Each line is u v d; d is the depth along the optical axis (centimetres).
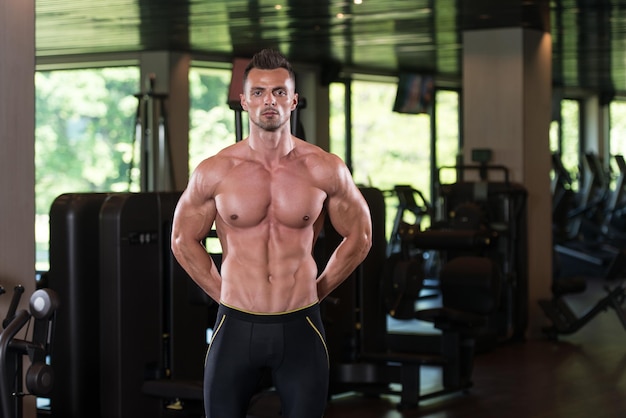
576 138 1834
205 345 599
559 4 848
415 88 1439
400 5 862
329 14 921
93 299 564
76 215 551
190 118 1259
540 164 979
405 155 1499
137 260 554
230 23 980
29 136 475
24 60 471
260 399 642
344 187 338
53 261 554
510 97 958
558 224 1345
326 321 616
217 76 1290
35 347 398
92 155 1262
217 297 344
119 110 1246
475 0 827
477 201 895
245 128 1304
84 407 558
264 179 329
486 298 681
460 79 1555
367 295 673
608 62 1391
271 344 331
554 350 875
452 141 1571
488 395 685
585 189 1730
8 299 462
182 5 865
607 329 1001
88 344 560
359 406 652
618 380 736
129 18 938
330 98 1395
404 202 1101
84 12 899
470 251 811
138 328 555
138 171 1235
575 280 931
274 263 331
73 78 1260
